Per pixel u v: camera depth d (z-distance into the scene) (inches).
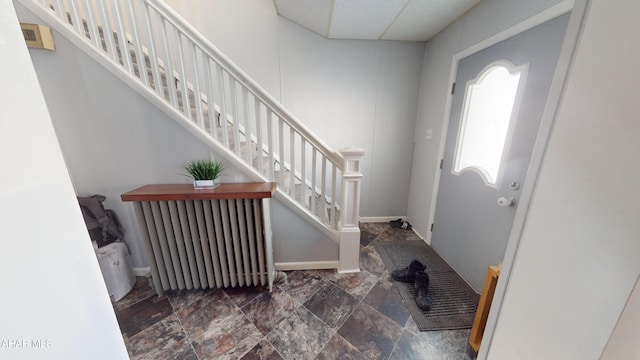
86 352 14.4
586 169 15.5
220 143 63.4
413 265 73.0
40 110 12.0
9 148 10.7
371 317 58.1
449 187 82.4
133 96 58.5
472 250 70.3
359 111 103.8
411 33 89.0
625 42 13.0
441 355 48.6
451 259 80.9
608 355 16.1
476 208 68.4
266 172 79.1
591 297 16.2
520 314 21.0
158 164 63.7
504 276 22.2
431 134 94.3
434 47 91.9
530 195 19.1
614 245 14.8
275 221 71.6
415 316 58.4
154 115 60.1
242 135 95.7
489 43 62.7
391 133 107.8
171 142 62.2
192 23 87.7
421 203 102.8
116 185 64.8
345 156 66.6
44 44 52.3
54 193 12.7
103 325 15.8
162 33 55.6
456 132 78.6
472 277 70.4
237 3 87.7
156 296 64.1
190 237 61.4
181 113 60.6
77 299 14.0
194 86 59.6
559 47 44.4
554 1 44.8
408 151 110.6
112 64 55.8
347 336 52.9
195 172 58.4
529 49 50.8
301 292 66.6
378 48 98.0
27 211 11.4
